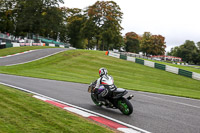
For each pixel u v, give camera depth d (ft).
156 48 306.96
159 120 20.53
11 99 22.99
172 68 101.71
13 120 16.05
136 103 28.86
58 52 138.72
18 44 173.37
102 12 229.04
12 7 246.88
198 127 18.88
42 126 15.29
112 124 18.24
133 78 80.38
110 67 103.60
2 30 247.29
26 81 44.88
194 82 83.35
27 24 220.02
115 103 22.74
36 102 22.93
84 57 126.52
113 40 227.61
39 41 224.74
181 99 36.60
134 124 18.75
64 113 19.63
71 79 58.23
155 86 62.44
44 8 231.30
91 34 230.68
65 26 264.93
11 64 97.19
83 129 15.42
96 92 24.63
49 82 46.37
